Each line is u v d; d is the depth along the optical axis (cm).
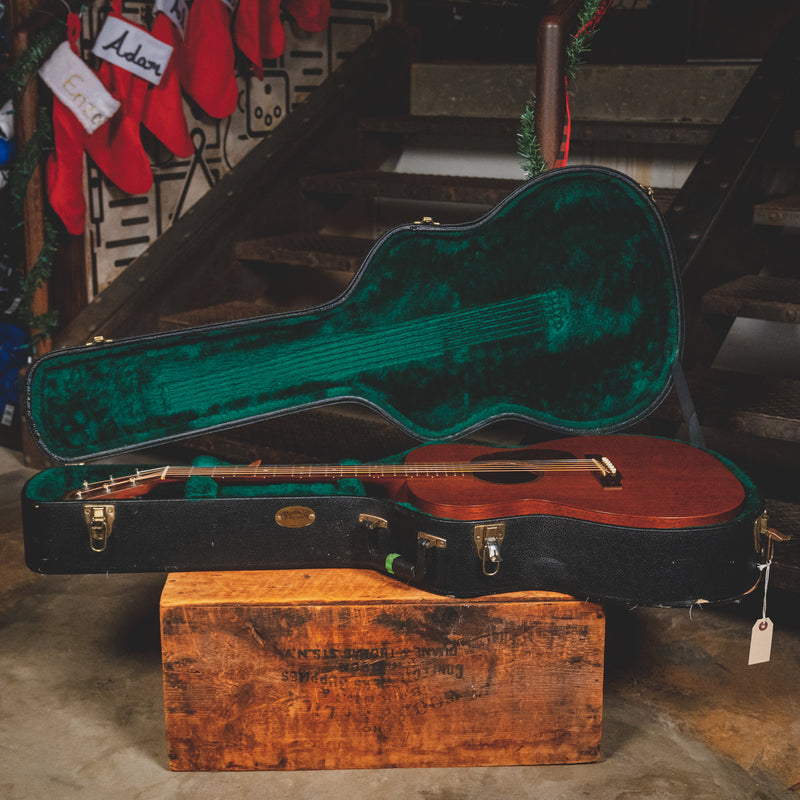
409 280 213
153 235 346
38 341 335
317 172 373
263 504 192
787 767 194
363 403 219
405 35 395
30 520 192
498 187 313
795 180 293
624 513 179
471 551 182
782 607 256
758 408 240
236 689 186
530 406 225
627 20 493
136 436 212
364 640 185
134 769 191
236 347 212
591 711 190
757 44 468
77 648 235
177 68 321
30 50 302
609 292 218
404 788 186
